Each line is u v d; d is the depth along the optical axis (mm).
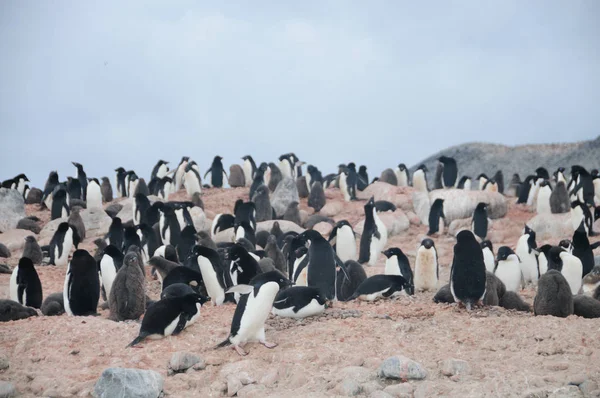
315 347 10055
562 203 27062
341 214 28469
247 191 33781
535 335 10266
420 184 32969
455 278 12492
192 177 32094
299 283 14578
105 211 27891
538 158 65000
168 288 11688
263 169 35250
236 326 9930
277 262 18016
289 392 8648
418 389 8398
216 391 8945
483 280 12352
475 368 8953
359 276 15086
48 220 29125
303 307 11680
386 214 26953
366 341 10312
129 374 8617
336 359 9539
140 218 25484
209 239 18266
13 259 21500
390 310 12352
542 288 11867
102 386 8602
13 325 11562
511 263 15367
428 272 16000
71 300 12758
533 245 18188
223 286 13469
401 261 16188
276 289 10039
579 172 30609
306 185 32469
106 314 13320
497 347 9961
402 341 10344
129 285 12188
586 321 10844
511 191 39469
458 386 8406
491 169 64312
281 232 22859
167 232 21891
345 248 19438
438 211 25625
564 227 24875
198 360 9633
